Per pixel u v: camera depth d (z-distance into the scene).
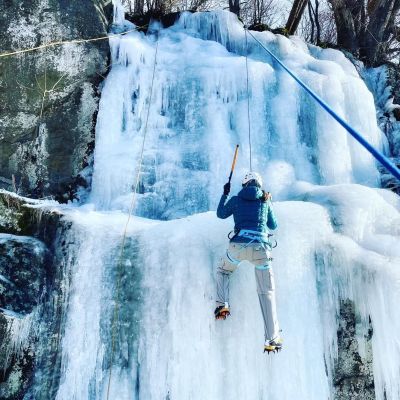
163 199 6.46
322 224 5.23
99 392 4.70
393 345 4.96
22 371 4.58
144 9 11.76
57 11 6.98
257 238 4.31
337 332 5.07
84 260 4.96
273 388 4.71
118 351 4.80
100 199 6.45
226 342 4.70
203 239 4.97
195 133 7.04
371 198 5.70
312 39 14.27
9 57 6.54
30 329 4.66
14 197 5.30
